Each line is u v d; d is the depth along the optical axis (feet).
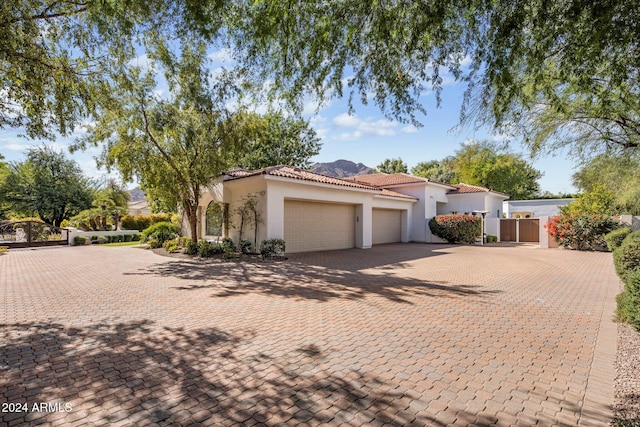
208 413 10.44
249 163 101.86
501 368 13.62
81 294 26.53
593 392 11.73
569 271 38.01
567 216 62.03
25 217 102.12
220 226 57.93
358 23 15.65
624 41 11.64
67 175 109.70
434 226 79.46
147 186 53.57
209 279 32.71
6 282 31.58
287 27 15.56
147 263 44.21
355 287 29.04
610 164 28.55
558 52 13.66
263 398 11.32
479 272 37.09
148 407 10.75
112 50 24.98
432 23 13.98
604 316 20.81
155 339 16.71
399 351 15.31
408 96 17.25
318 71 17.89
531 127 24.29
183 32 19.39
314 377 12.80
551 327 18.75
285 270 37.81
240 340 16.61
